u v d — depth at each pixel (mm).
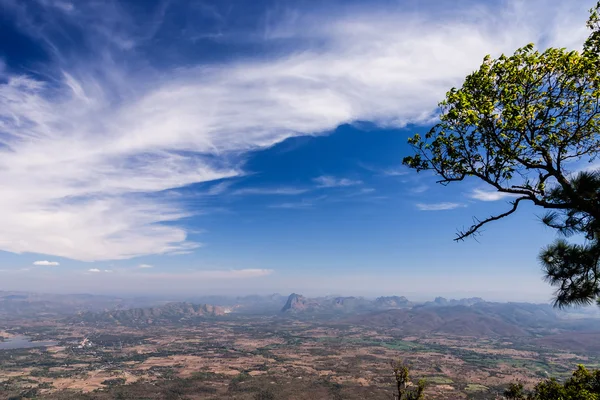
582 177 13023
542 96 15398
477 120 15109
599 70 14477
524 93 15438
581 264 12992
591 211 12938
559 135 14734
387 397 171500
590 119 14375
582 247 13070
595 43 15117
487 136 15422
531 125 14961
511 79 15477
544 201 14477
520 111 14883
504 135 15055
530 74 15078
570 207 13508
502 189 15289
